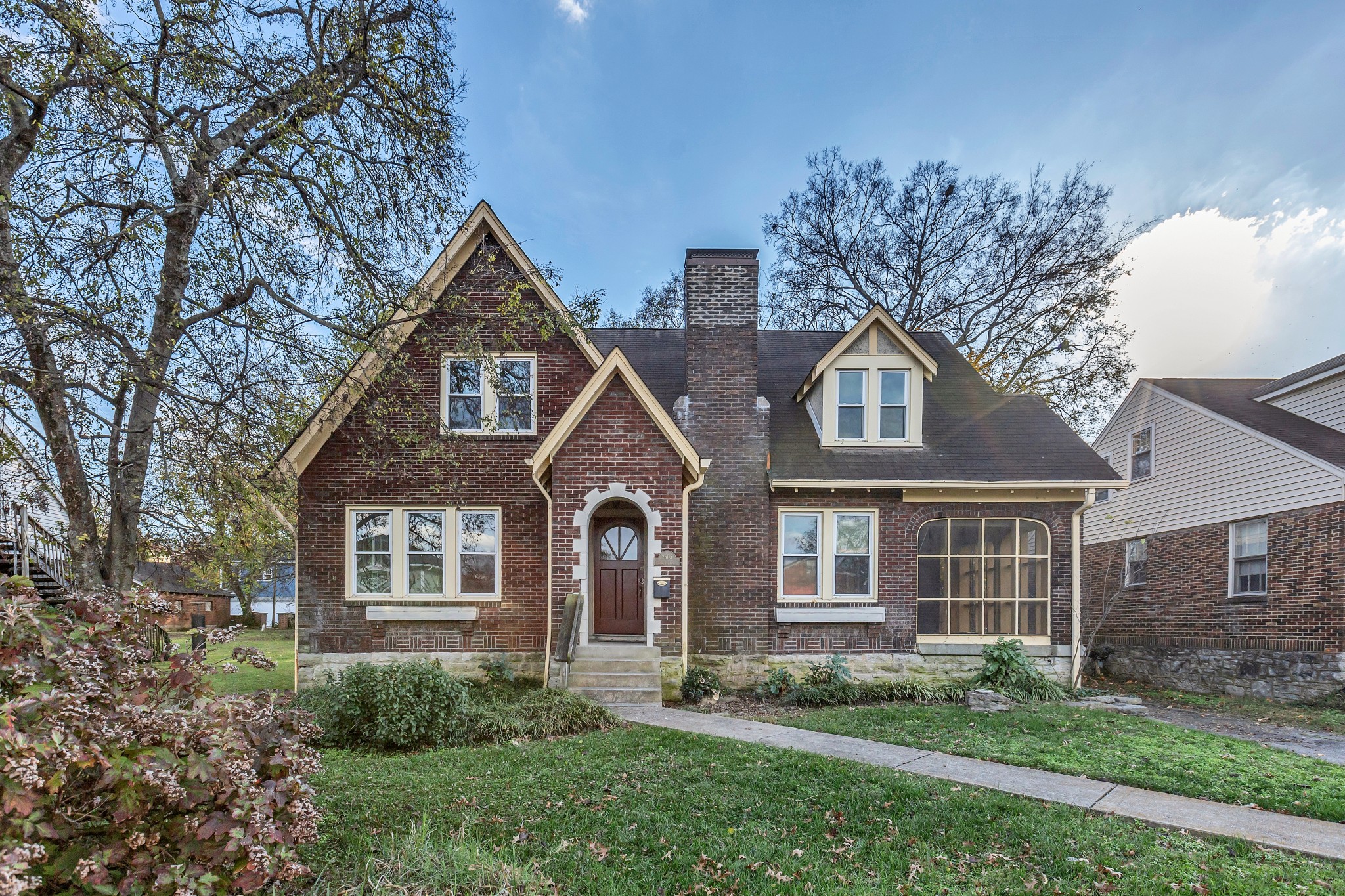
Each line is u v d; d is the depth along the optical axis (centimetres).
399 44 895
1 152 716
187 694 356
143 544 836
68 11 652
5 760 248
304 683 1165
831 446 1320
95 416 715
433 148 960
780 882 443
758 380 1538
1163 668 1581
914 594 1246
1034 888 440
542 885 424
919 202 2581
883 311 1319
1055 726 891
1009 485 1223
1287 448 1301
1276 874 463
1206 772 686
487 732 800
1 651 308
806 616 1224
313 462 1197
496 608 1195
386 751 768
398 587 1195
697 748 741
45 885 293
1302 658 1242
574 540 1123
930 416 1435
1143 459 1752
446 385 1230
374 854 466
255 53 816
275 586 3941
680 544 1123
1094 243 2355
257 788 315
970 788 627
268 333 805
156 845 306
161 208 739
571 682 1039
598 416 1140
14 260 695
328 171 854
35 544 1364
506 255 1234
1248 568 1405
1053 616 1243
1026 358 2470
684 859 471
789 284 2803
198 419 746
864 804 577
